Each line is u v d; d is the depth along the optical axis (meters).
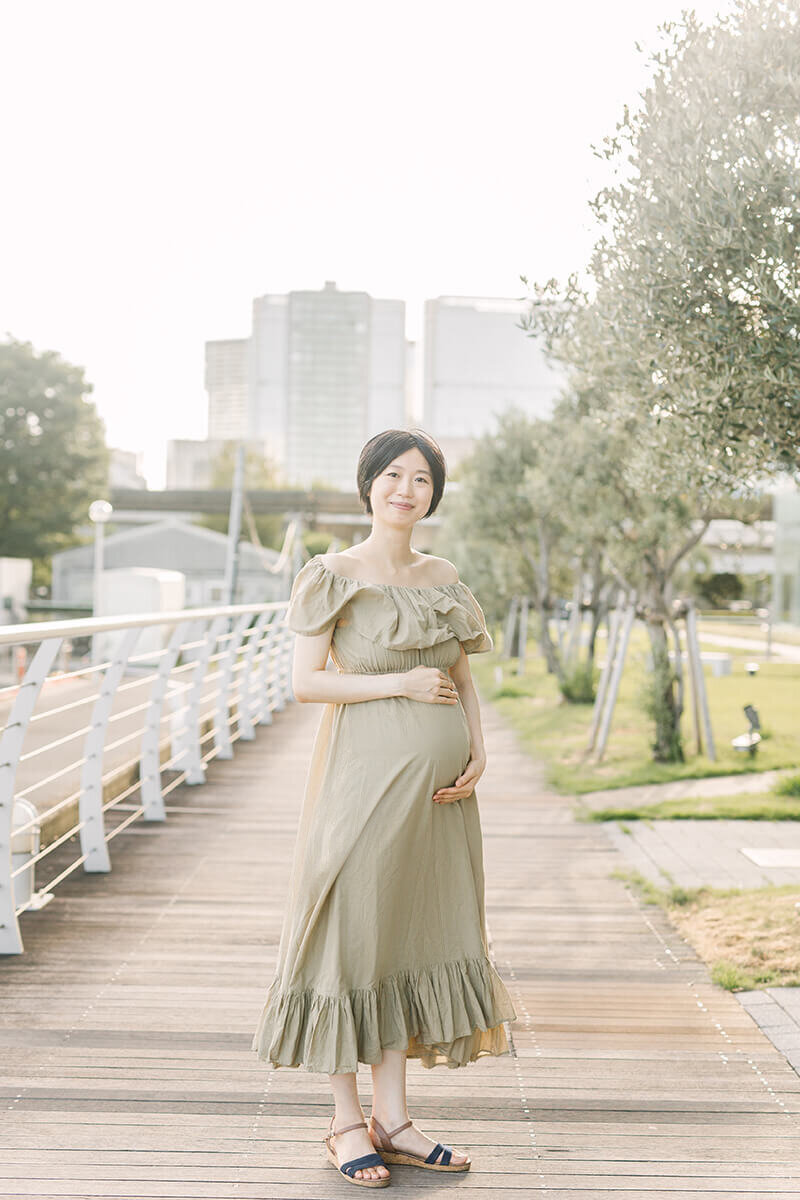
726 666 19.94
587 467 9.59
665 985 3.71
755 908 4.63
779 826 6.55
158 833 6.04
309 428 186.38
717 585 46.91
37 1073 2.88
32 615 35.81
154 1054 3.02
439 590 2.53
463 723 2.46
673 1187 2.35
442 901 2.46
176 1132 2.56
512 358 163.00
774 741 10.93
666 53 4.55
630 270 4.50
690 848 5.93
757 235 4.12
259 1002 3.44
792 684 18.17
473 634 2.54
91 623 4.31
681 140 4.30
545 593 17.42
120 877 5.04
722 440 4.61
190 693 7.75
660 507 9.12
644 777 8.50
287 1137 2.55
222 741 9.16
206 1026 3.23
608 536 9.88
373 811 2.34
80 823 5.11
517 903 4.78
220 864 5.31
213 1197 2.28
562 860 5.64
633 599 9.91
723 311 4.28
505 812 7.04
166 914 4.44
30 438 48.66
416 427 2.56
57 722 13.92
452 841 2.47
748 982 3.67
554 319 5.65
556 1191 2.33
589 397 9.35
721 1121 2.67
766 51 4.19
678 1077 2.93
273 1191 2.31
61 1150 2.47
